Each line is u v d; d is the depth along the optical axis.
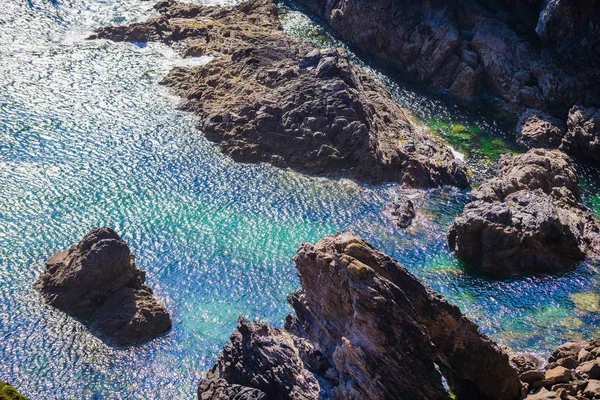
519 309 56.69
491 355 40.22
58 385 48.25
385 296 36.59
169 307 55.47
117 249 55.53
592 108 79.88
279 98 77.75
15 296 55.06
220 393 40.72
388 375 36.34
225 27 95.19
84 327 52.94
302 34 99.00
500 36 90.88
